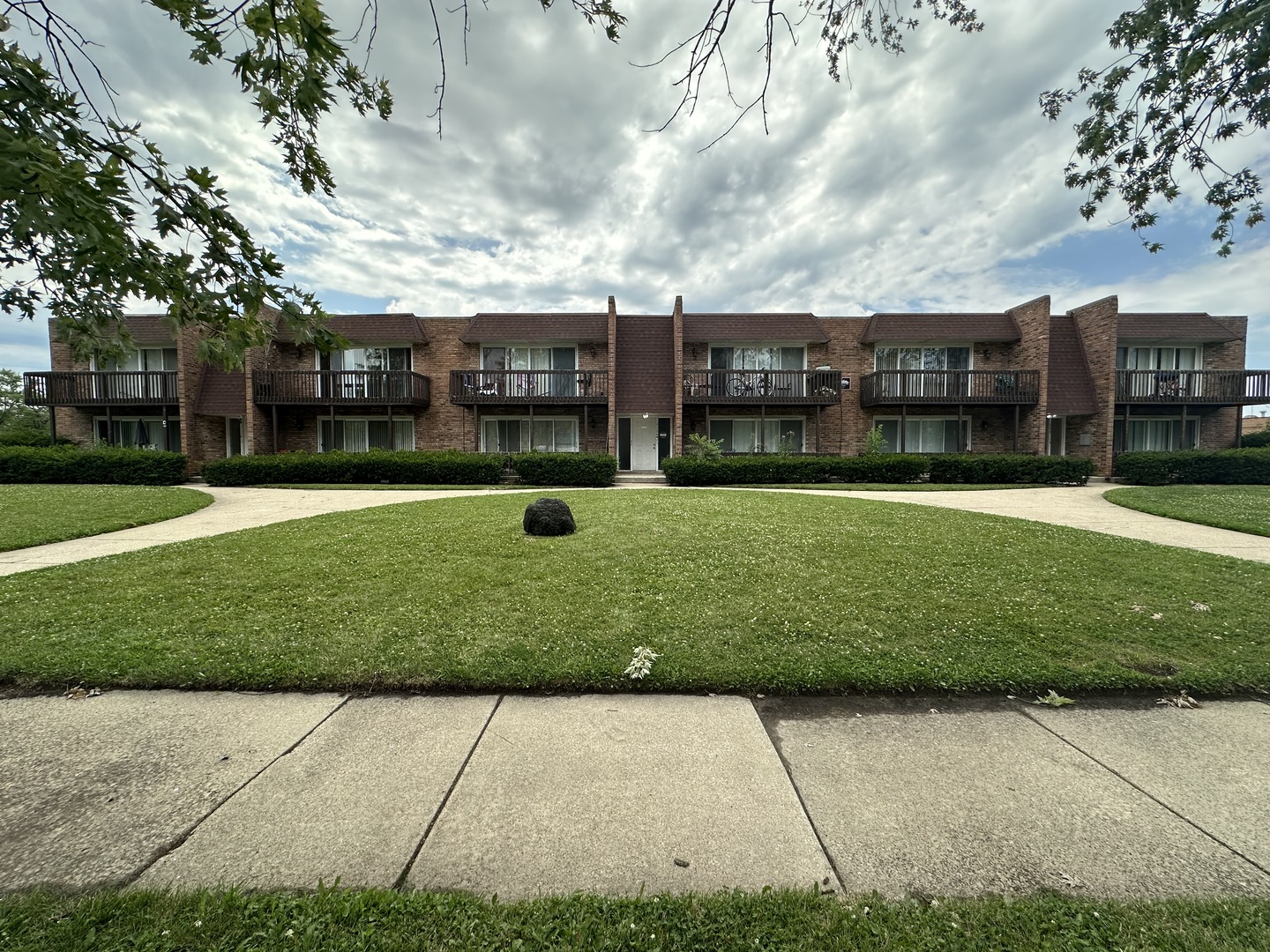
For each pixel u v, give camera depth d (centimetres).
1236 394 1889
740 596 460
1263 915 161
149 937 152
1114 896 170
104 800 212
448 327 2012
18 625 392
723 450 2039
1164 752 252
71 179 182
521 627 392
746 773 234
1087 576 514
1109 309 1842
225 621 403
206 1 234
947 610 427
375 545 643
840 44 336
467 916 161
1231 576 516
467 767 237
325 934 154
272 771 233
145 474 1666
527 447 2027
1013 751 253
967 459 1733
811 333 1956
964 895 170
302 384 1897
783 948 152
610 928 158
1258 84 399
